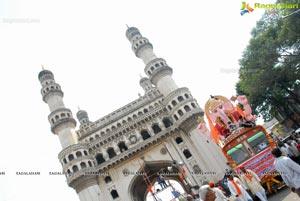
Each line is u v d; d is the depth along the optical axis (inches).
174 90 1973.4
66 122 2025.1
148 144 1870.1
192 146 1831.9
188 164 1763.0
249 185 502.0
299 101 1493.6
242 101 709.9
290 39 1176.2
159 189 1702.8
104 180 1833.2
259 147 603.8
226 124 707.4
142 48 2332.7
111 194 1801.2
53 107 2142.0
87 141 1988.2
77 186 1752.0
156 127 2042.3
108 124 2037.4
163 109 2025.1
